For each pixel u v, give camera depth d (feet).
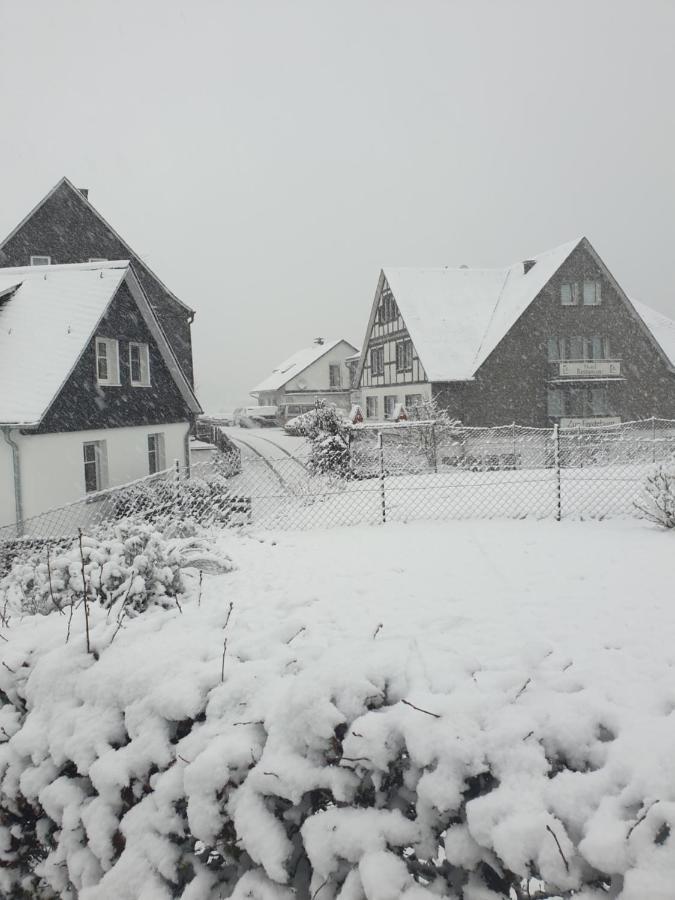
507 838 5.53
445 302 110.52
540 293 101.30
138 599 13.75
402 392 111.34
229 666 8.39
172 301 83.87
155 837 7.32
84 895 7.51
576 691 8.59
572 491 34.58
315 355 196.54
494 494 34.94
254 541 27.35
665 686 8.70
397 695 7.50
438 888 6.20
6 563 34.42
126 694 8.16
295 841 6.88
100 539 26.20
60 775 8.35
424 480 42.11
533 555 21.09
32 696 8.77
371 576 18.83
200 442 109.09
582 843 5.35
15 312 49.75
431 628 12.93
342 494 37.42
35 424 40.45
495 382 100.32
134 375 56.70
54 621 11.37
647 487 26.32
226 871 7.33
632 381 105.29
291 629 10.55
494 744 6.40
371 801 6.66
